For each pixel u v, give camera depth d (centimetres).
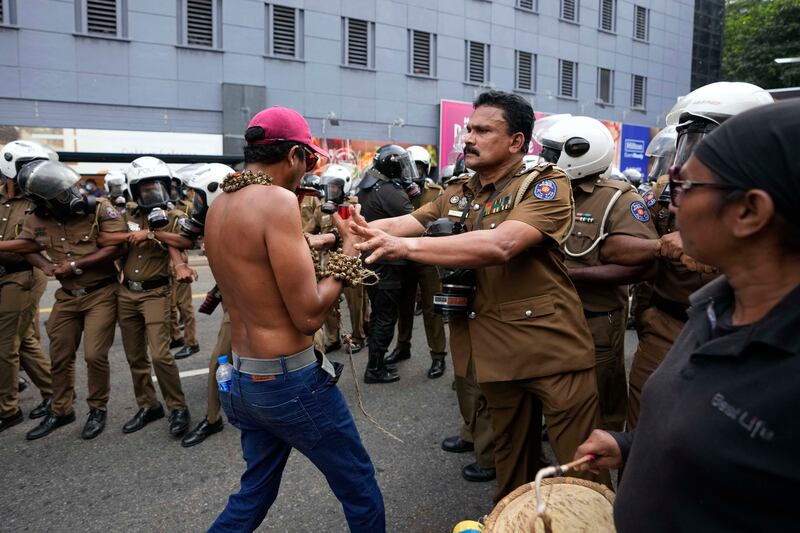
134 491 302
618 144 2423
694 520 89
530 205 201
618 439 137
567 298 217
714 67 2836
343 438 201
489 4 2027
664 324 246
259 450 209
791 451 78
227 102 1595
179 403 371
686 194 92
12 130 1362
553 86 2238
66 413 382
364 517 210
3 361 378
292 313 179
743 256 89
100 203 366
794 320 81
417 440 359
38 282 399
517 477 242
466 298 225
